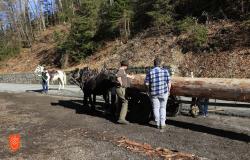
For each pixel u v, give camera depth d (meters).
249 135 9.43
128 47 32.78
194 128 10.42
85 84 14.11
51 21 72.75
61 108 15.59
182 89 10.62
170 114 12.08
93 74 14.34
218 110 12.70
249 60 21.16
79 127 11.34
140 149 8.43
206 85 9.93
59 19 68.62
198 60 24.31
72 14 61.00
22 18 72.94
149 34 31.89
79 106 15.92
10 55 59.34
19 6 73.69
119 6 36.66
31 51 57.75
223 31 25.45
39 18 72.00
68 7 64.12
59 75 24.66
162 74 10.31
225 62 22.25
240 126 10.45
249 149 8.20
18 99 20.30
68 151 8.61
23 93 23.89
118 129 10.73
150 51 29.05
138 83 11.69
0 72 53.47
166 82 10.39
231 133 9.70
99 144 9.07
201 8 30.16
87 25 38.84
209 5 29.77
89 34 38.44
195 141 9.01
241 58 21.73
